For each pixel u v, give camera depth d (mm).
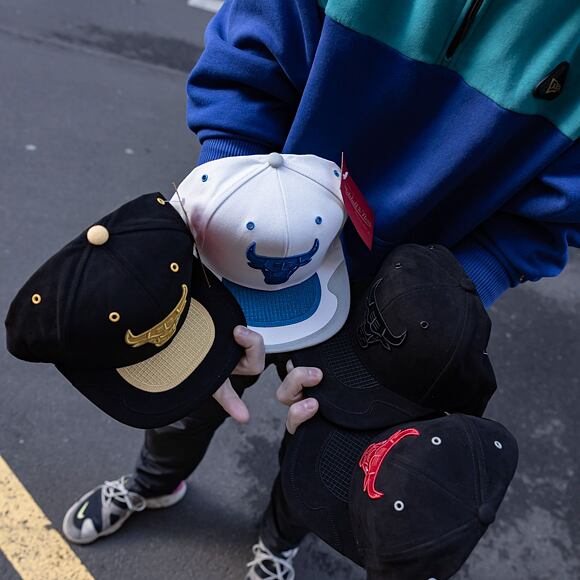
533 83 802
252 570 1574
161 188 2689
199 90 1020
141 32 3797
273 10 894
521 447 2047
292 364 988
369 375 952
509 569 1750
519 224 994
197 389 882
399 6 803
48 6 3756
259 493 1774
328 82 872
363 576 1659
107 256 780
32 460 1696
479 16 786
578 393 2254
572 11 753
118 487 1588
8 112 2850
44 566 1539
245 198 875
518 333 2430
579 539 1847
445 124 881
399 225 974
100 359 819
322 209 915
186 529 1662
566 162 882
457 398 905
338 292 1024
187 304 874
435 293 883
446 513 756
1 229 2277
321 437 930
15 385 1823
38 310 768
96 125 2936
